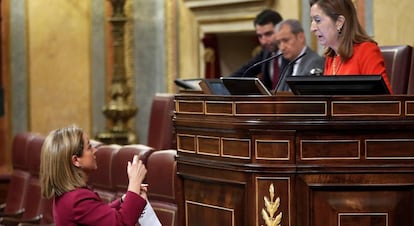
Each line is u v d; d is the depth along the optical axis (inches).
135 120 496.1
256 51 438.0
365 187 183.6
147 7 491.2
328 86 186.9
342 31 209.8
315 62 278.7
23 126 498.9
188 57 462.9
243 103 186.1
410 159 184.2
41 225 328.8
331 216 183.8
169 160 263.7
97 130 503.5
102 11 500.4
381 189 184.2
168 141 332.8
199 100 199.6
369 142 183.6
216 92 212.8
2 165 493.7
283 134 182.9
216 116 193.8
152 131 342.6
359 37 210.4
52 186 206.4
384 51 275.6
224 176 192.9
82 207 203.5
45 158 207.0
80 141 207.6
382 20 323.9
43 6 499.2
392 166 183.2
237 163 188.1
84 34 502.3
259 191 184.4
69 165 205.9
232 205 191.8
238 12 423.5
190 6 456.4
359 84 185.2
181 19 468.1
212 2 437.4
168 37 478.3
